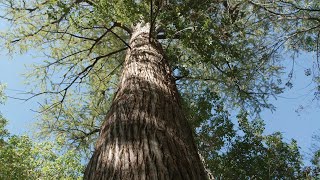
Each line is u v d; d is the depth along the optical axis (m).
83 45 8.88
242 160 9.29
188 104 8.36
